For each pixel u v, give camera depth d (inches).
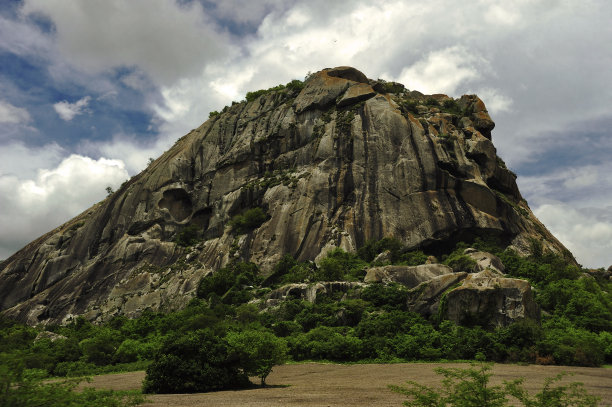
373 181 3900.1
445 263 2938.0
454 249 3535.9
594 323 2171.5
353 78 4968.0
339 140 4195.4
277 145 4621.1
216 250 3993.6
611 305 2491.4
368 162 4003.4
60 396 686.5
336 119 4416.8
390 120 4158.5
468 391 637.9
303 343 2058.3
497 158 4419.3
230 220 4234.7
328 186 3946.9
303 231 3747.5
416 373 1489.9
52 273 4475.9
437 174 3791.8
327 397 1055.6
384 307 2434.8
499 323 2064.5
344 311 2395.4
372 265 3122.5
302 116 4702.3
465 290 2146.9
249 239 3897.6
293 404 959.0
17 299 4441.4
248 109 5270.7
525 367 1621.6
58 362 2219.5
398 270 2775.6
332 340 2026.3
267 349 1387.8
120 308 3659.0
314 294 2672.2
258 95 5516.7
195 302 3085.6
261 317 2539.4
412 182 3772.1
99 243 4628.4
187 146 5073.8
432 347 1909.4
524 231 3789.4
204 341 1360.7
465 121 4507.9
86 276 4200.3
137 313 3543.3
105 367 2119.8
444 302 2193.7
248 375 1427.2
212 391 1272.1
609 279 3609.7
